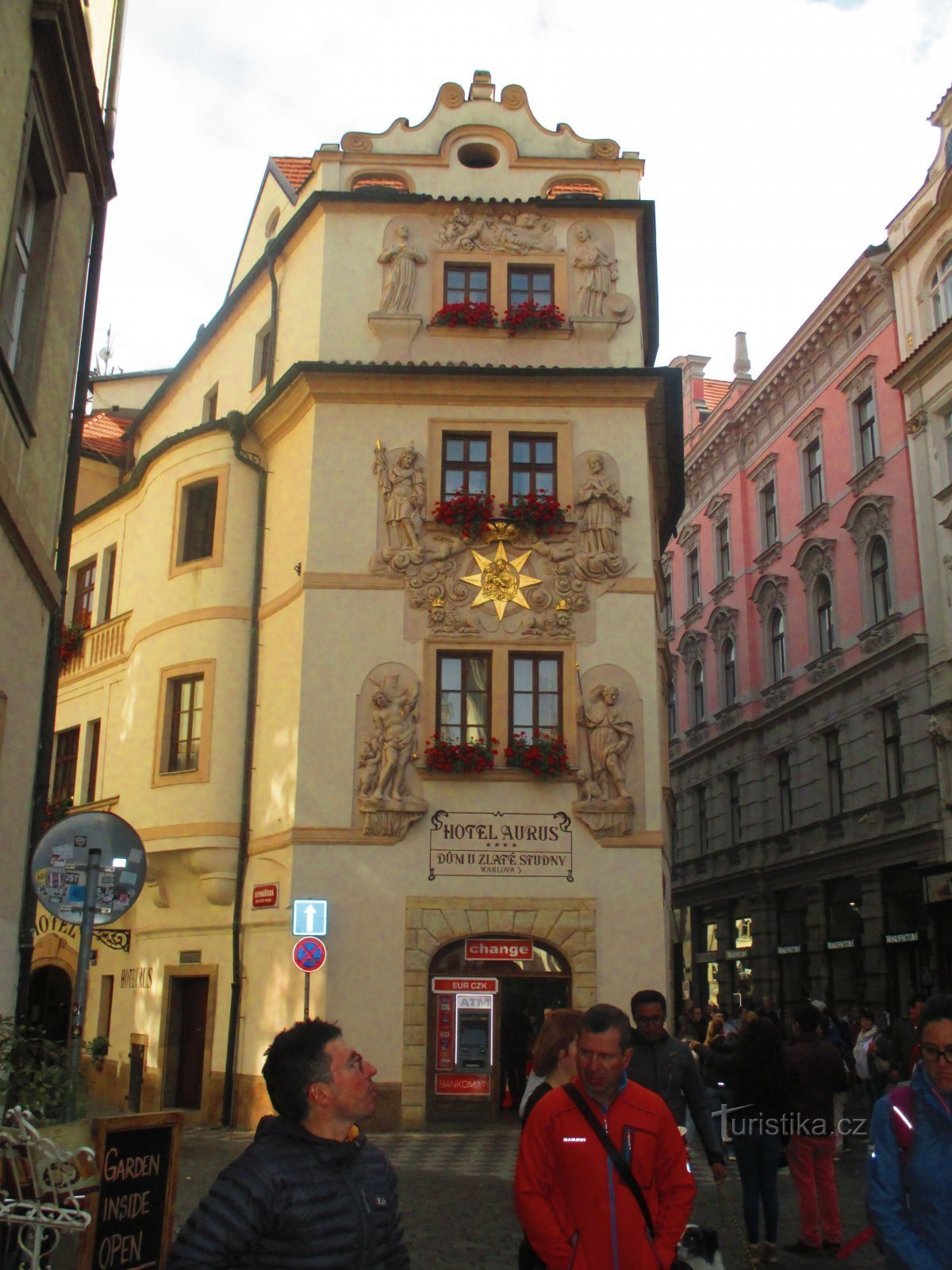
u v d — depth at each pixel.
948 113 32.12
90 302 13.59
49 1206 5.94
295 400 21.88
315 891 19.33
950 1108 4.85
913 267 33.47
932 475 31.88
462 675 20.44
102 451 29.94
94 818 9.38
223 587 22.33
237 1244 3.59
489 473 21.25
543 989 19.34
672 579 50.72
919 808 31.11
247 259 26.44
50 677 12.47
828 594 37.31
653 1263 4.80
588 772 19.81
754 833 40.53
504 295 22.34
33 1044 8.43
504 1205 12.28
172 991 22.14
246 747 21.41
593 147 23.53
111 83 14.32
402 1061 18.73
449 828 19.59
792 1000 37.84
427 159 23.25
